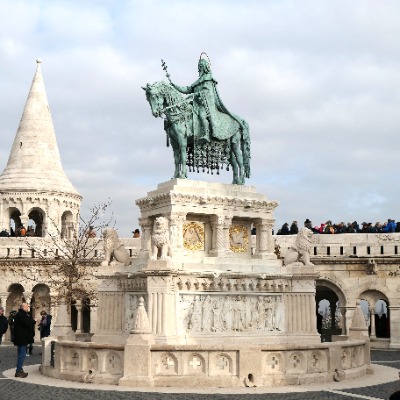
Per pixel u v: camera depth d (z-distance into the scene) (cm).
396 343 3556
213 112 2239
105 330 2138
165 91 2178
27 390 1561
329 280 3706
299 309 2138
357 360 1880
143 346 1620
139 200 2216
